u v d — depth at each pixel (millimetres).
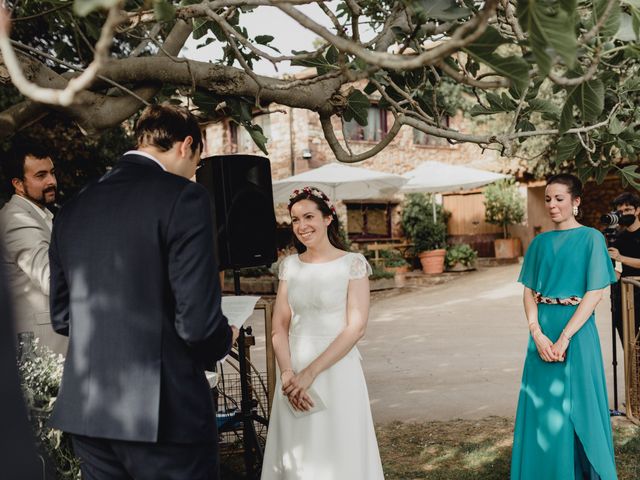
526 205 16547
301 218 2768
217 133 15352
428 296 11898
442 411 4816
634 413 4488
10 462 1304
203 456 1795
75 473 1914
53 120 7312
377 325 9188
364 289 2709
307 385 2553
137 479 1742
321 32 1067
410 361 6648
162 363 1705
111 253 1718
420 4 1247
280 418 2674
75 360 1746
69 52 3043
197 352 1767
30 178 2760
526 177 16203
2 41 837
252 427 3328
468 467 3688
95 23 2061
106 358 1702
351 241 14875
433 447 4039
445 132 2439
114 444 1709
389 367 6418
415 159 16203
